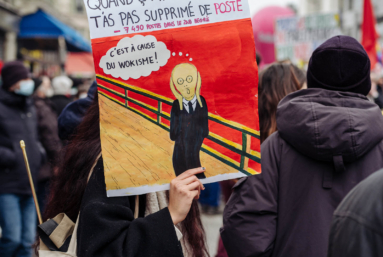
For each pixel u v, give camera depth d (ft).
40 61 50.52
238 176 5.18
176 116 5.13
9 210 13.03
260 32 44.06
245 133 5.17
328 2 80.59
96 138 5.62
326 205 5.71
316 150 5.67
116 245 4.75
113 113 5.08
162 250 4.83
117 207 4.98
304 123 5.74
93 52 5.03
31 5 50.72
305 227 5.72
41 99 15.83
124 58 5.06
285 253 5.81
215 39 5.14
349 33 60.44
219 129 5.17
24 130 13.79
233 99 5.17
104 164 5.05
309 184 5.84
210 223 19.92
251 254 5.97
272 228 6.01
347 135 5.51
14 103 13.61
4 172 13.08
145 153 5.09
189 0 5.11
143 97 5.08
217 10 5.14
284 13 45.11
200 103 5.16
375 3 63.82
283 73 9.18
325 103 5.91
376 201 3.27
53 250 5.29
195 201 5.98
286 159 6.09
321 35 27.04
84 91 21.79
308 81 6.54
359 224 3.27
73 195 5.42
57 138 15.44
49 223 5.35
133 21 5.07
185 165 5.13
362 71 6.05
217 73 5.15
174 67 5.11
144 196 5.64
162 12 5.09
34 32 39.86
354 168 5.72
